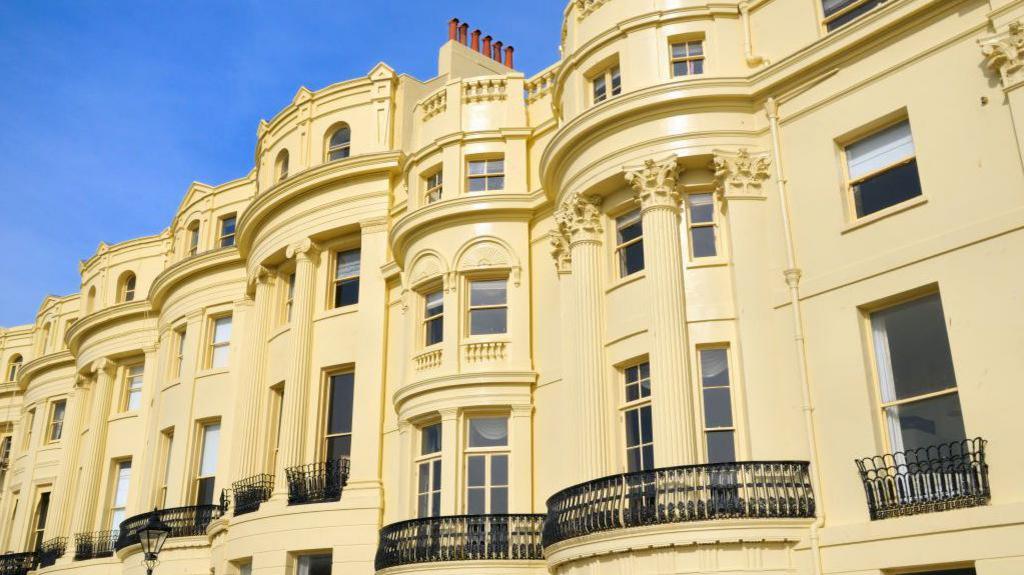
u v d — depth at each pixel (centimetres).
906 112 1744
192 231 3866
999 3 1622
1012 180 1556
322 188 2980
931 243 1634
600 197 2122
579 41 2288
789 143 1908
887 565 1545
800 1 1991
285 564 2609
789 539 1648
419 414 2406
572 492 1880
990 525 1440
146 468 3522
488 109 2656
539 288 2427
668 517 1686
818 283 1789
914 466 1597
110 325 4050
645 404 1955
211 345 3488
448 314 2452
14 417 4875
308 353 2844
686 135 1973
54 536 3950
